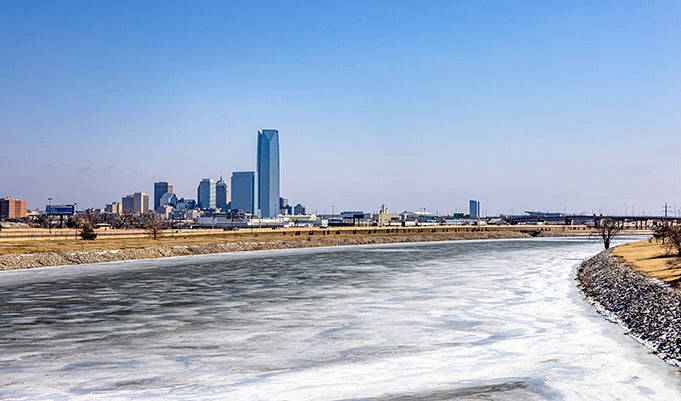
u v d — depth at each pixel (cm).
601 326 3975
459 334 3769
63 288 6344
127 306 5019
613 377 2723
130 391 2547
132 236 15225
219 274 7981
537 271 8275
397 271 8338
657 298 4247
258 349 3369
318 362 3072
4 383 2672
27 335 3766
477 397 2453
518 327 3988
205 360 3108
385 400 2420
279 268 8962
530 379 2711
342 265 9519
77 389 2577
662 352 3170
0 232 12650
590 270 7881
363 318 4378
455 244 18662
